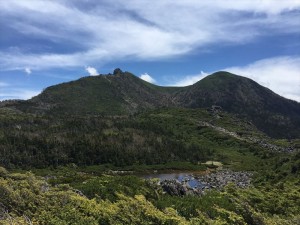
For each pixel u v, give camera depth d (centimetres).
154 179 2934
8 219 1650
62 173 10269
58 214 1839
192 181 8825
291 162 5741
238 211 2416
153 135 16588
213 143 17300
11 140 13525
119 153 13500
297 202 3133
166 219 1945
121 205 2041
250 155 15050
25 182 2156
